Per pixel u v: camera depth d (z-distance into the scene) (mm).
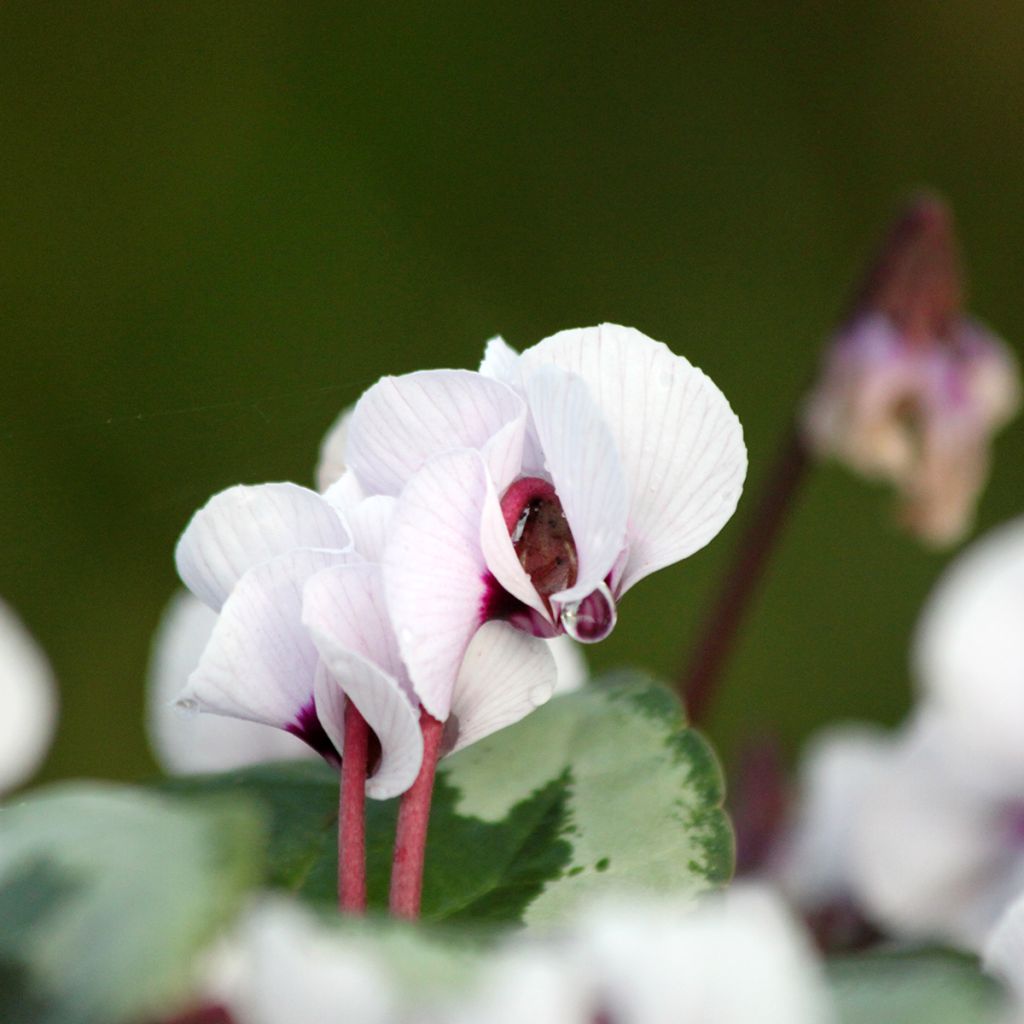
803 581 789
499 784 240
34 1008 202
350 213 850
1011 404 392
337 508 232
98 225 826
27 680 262
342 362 821
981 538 794
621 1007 203
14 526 729
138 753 696
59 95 848
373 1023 202
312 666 230
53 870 205
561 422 228
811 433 385
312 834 239
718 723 763
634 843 235
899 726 773
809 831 319
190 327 809
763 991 204
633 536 232
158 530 736
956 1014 210
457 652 229
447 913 236
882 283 388
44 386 786
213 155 845
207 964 206
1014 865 301
